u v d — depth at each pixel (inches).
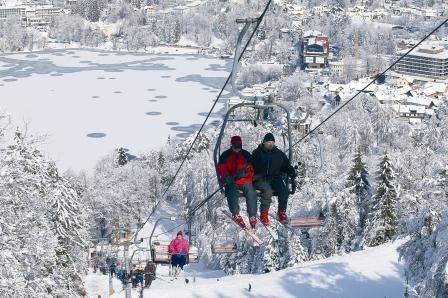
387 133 4328.3
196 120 5949.8
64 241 1576.0
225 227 2196.1
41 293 1099.3
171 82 7662.4
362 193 2140.7
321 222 730.8
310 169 2369.6
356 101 4958.2
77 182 3240.7
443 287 994.7
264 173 580.1
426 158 2650.1
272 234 585.0
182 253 1095.0
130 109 6328.7
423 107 5944.9
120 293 1702.8
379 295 1512.1
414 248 1115.9
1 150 1099.3
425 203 1180.5
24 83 7455.7
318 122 4426.7
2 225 984.3
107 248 2549.2
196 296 1566.2
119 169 3767.2
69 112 6190.9
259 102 567.8
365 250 1825.8
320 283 1587.1
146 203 3656.5
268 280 1632.6
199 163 3201.3
